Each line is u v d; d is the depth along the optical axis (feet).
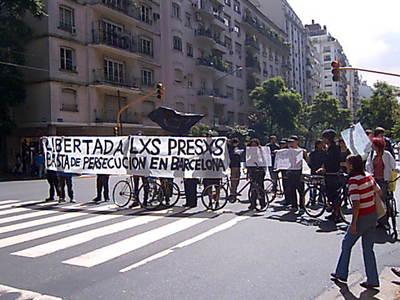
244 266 22.53
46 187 67.67
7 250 26.18
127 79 135.23
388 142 34.91
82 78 119.55
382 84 199.00
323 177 35.76
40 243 27.89
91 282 20.29
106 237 29.43
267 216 37.27
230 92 194.59
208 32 172.45
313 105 236.02
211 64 173.37
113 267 22.58
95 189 62.28
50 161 48.44
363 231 19.45
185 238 28.94
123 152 44.83
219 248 26.22
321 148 38.88
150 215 38.27
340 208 34.19
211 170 42.32
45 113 110.52
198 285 19.72
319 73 396.98
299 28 314.96
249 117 196.13
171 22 154.71
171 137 43.29
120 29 132.77
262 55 229.04
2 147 114.83
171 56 153.79
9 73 105.40
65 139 47.65
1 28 105.91
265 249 25.91
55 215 38.75
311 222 34.37
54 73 110.93
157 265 22.86
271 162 48.80
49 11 110.42
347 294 18.57
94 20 123.54
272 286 19.53
